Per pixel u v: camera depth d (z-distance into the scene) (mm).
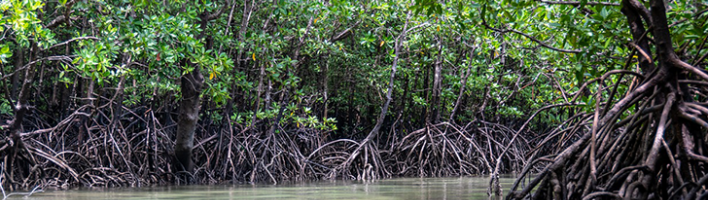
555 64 10438
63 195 9508
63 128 13422
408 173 17047
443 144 17047
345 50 16109
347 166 15359
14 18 8734
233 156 14031
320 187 11148
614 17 6043
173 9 11977
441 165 16938
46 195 9523
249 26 14008
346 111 20203
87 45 10250
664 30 5430
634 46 5746
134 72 10906
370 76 16531
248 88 13305
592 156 5207
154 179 13172
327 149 16688
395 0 14438
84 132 13156
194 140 13938
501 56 17562
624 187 5180
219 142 14016
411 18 15070
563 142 7355
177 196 9172
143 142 13883
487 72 16812
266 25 13547
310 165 15172
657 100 5422
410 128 18984
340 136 19141
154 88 13859
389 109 19141
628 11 5848
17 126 10938
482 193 9195
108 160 12898
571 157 5602
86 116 13133
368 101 19656
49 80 17828
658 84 5434
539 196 5617
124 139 13336
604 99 9953
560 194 5438
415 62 17172
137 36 10109
